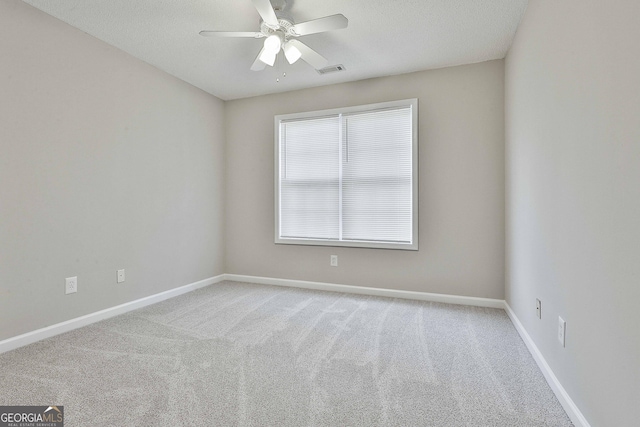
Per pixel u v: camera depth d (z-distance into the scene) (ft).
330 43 8.89
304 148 12.27
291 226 12.55
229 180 13.51
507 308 9.33
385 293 11.10
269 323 8.54
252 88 12.19
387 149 11.03
